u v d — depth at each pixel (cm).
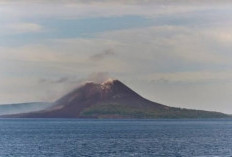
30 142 16425
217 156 11806
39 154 12300
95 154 12262
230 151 12950
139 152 12738
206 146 14488
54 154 12300
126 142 16438
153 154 12225
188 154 12219
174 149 13575
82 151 13050
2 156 11856
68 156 11825
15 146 14650
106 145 15075
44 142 16462
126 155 12044
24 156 11875
